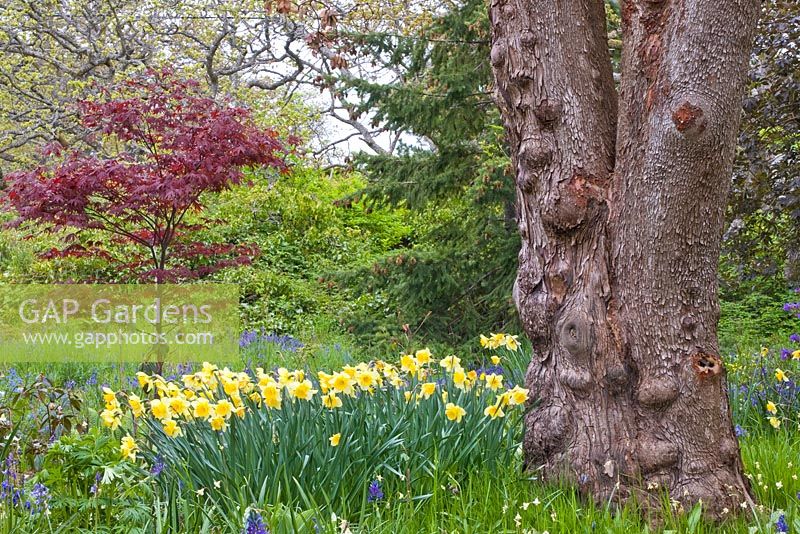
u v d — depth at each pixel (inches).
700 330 148.1
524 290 161.6
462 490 149.5
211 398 166.4
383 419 159.3
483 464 157.8
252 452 142.5
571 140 153.3
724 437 149.2
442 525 136.6
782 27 300.5
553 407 158.1
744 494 147.8
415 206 373.1
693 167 142.5
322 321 501.7
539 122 154.9
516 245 353.4
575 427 154.7
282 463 138.4
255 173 644.1
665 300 147.3
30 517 132.8
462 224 378.0
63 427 184.4
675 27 142.7
